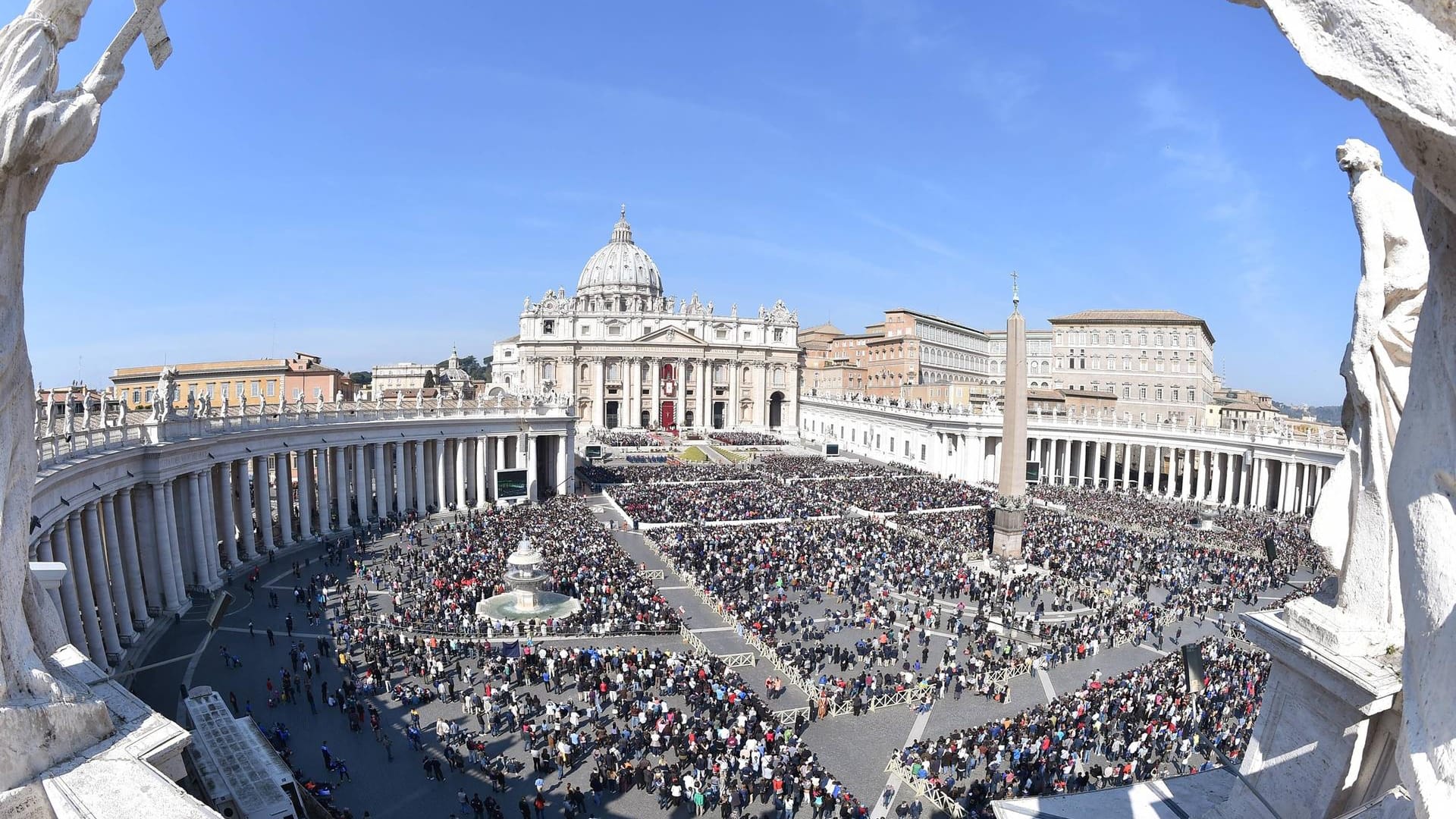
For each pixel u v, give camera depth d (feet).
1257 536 194.18
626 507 219.82
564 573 149.89
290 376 304.71
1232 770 40.98
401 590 138.72
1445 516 15.96
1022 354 172.14
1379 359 25.45
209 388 309.83
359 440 195.31
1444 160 14.06
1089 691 101.19
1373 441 26.25
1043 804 38.81
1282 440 241.55
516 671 105.19
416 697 96.12
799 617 135.74
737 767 82.38
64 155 19.25
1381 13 14.24
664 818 75.00
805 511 216.54
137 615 115.44
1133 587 150.82
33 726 19.08
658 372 485.15
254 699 95.55
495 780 79.25
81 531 99.81
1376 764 27.32
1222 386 474.49
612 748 86.38
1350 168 25.84
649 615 127.03
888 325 518.37
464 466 228.22
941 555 170.91
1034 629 129.08
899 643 124.36
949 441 310.86
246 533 155.74
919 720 98.43
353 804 76.28
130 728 22.00
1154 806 37.68
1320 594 31.86
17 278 20.20
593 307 578.25
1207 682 99.71
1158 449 284.41
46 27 18.76
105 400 115.55
